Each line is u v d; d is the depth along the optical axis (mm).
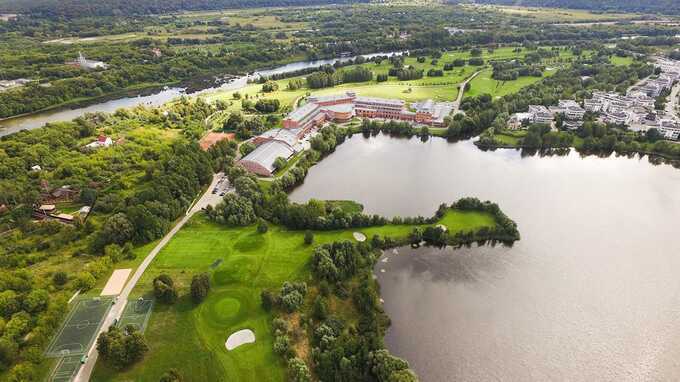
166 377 126312
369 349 141625
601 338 154875
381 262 191250
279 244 197000
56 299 157750
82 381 131625
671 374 142125
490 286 178250
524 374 141500
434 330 156875
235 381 133000
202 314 157375
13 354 133875
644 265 190625
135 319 154500
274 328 149750
